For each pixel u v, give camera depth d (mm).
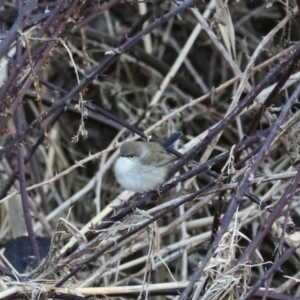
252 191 9070
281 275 9234
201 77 11281
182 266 8094
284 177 5188
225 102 10648
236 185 5000
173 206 5148
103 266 6668
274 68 5238
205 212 9883
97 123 10414
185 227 8211
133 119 9742
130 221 5355
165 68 10141
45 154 9953
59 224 5402
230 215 4504
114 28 11195
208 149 6504
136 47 9805
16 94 5531
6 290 5262
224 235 4949
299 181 4727
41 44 6055
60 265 5359
